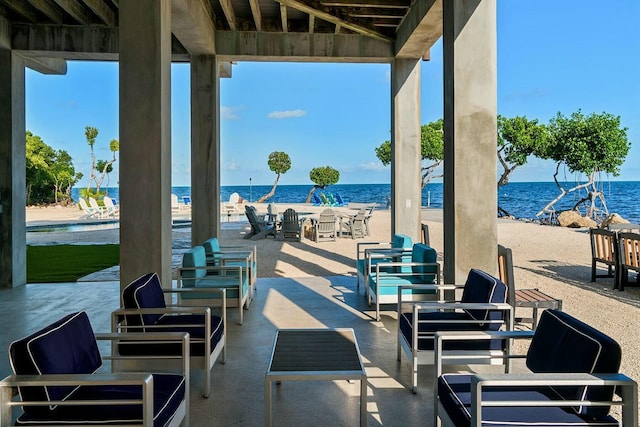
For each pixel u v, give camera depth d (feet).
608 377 5.41
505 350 9.22
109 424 5.77
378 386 9.82
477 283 10.25
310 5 19.44
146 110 12.76
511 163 74.02
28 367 5.68
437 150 91.56
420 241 24.06
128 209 12.79
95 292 19.72
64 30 21.99
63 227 55.57
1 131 21.34
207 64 22.53
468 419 5.83
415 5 19.20
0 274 20.83
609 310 15.70
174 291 11.45
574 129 62.54
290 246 34.37
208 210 22.86
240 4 21.22
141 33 12.75
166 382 7.16
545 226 47.32
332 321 14.97
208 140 22.72
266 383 7.29
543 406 6.04
